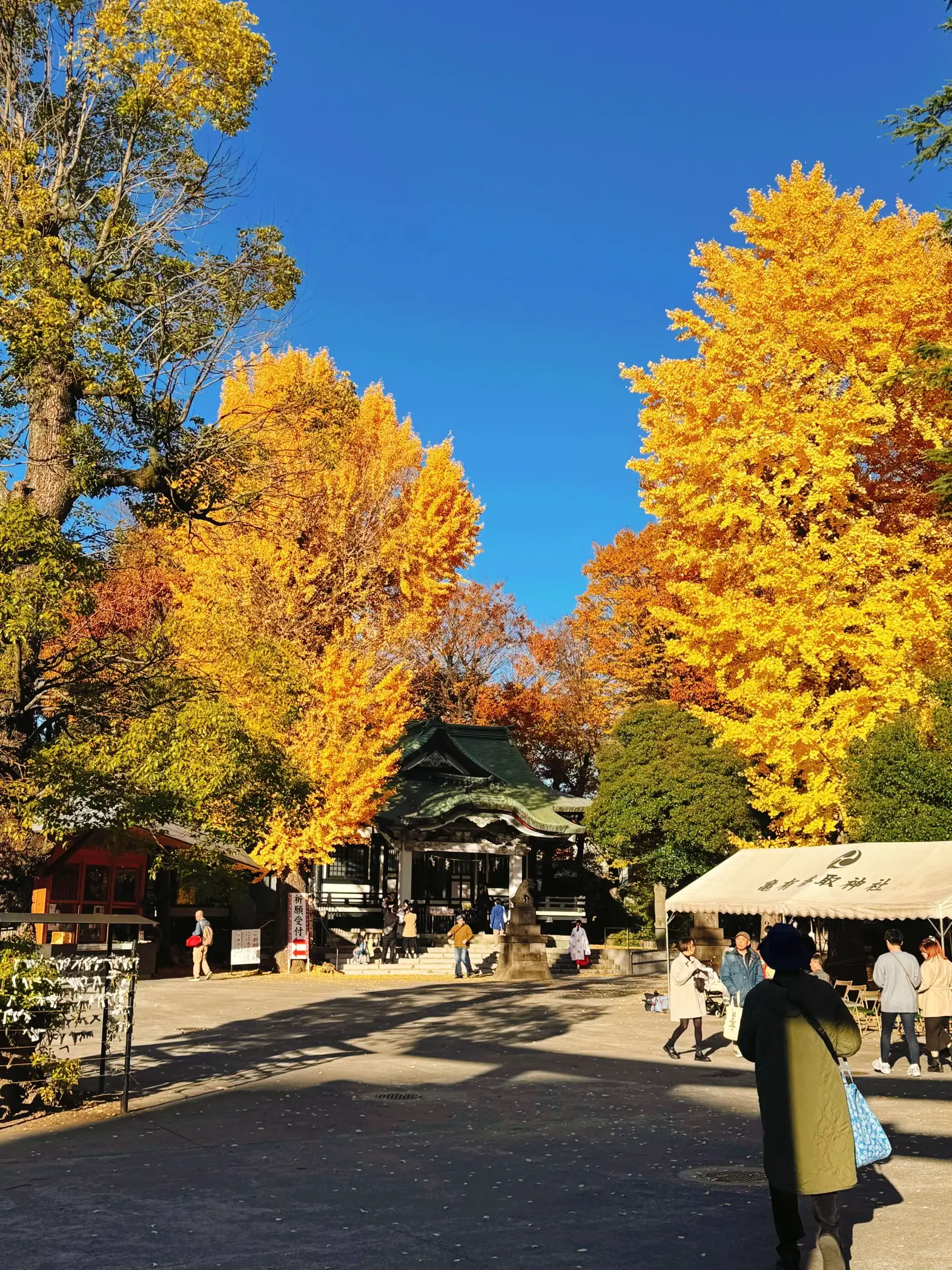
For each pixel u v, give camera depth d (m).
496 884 42.16
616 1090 11.82
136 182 12.32
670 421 24.19
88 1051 14.54
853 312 23.42
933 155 15.99
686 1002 14.80
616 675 44.28
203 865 15.45
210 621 23.11
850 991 20.14
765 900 17.81
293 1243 5.96
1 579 9.70
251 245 12.27
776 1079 5.29
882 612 21.19
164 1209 6.69
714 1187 7.32
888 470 25.28
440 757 42.22
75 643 12.02
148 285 11.96
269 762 12.36
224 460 12.62
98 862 27.45
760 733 21.86
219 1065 13.47
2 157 11.58
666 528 25.77
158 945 30.59
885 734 19.12
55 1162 8.05
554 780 53.38
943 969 13.77
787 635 21.72
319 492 30.23
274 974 29.80
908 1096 11.44
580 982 28.95
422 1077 12.70
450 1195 7.07
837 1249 5.09
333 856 29.78
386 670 32.25
